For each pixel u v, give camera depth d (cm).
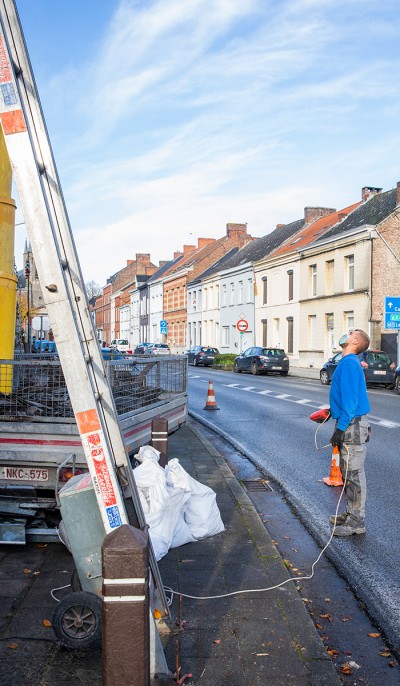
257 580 463
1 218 611
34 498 523
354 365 572
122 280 9894
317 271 3528
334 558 535
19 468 522
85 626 348
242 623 391
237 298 4728
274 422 1402
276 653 354
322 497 750
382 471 865
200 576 470
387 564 523
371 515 660
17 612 397
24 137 304
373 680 343
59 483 515
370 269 2983
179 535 535
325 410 633
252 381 2688
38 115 310
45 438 515
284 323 3947
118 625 264
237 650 357
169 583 455
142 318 7881
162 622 370
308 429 1296
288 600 427
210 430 1301
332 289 3416
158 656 322
